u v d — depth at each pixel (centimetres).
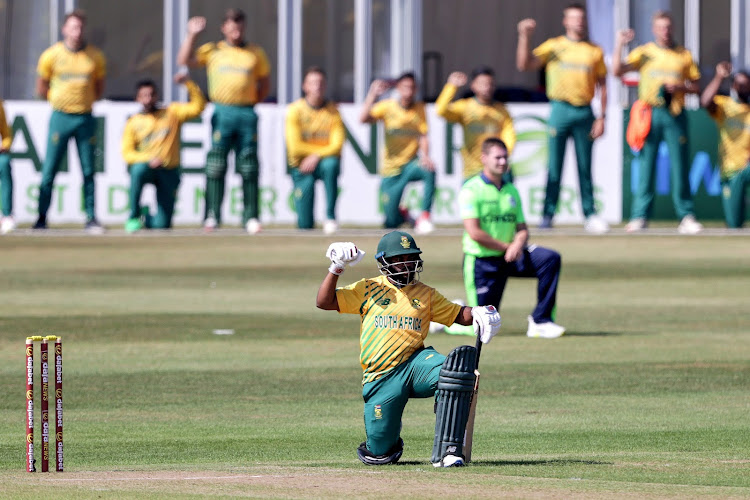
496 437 2556
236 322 4384
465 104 6938
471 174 6994
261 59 7081
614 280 5584
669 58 6956
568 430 2634
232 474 2059
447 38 8931
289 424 2736
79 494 1838
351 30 8688
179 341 3966
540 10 8994
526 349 3847
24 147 7494
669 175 7681
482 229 4056
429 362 2128
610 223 7650
